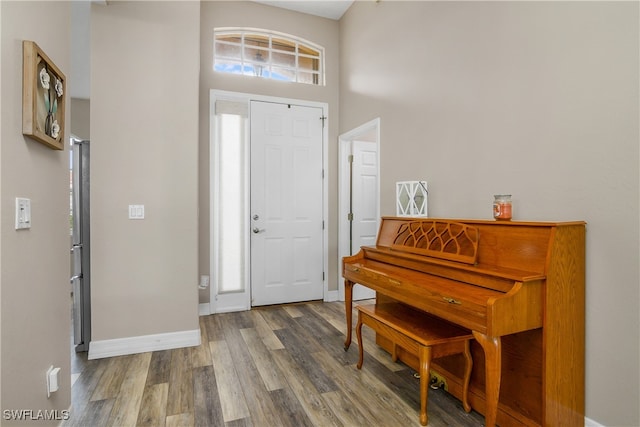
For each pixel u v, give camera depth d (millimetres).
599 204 1549
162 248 2730
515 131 1944
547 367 1507
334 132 4207
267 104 3906
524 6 1885
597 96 1552
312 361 2500
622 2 1458
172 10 2754
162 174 2730
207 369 2375
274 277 3945
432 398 2031
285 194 3984
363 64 3633
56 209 1576
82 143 2668
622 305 1472
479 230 1870
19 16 1212
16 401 1188
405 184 2656
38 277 1379
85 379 2234
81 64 4109
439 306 1660
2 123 1102
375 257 2521
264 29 3900
